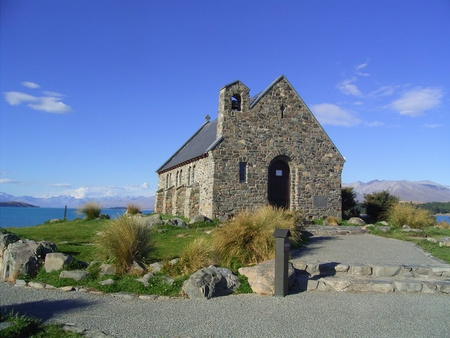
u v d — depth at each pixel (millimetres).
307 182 27203
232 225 13383
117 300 9797
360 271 12055
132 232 12211
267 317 8586
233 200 25109
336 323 8242
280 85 27156
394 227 22672
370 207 32781
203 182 26766
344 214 32688
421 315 8836
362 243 17500
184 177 32219
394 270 12055
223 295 10430
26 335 7367
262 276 10703
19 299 9812
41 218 50531
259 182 25859
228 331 7723
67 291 10570
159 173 41438
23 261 11828
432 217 25812
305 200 27031
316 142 27734
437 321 8453
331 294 10555
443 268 12086
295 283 11055
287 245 10711
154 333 7578
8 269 11898
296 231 16922
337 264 12344
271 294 10430
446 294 10742
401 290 10922
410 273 12047
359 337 7500
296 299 10039
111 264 11758
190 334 7547
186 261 11797
